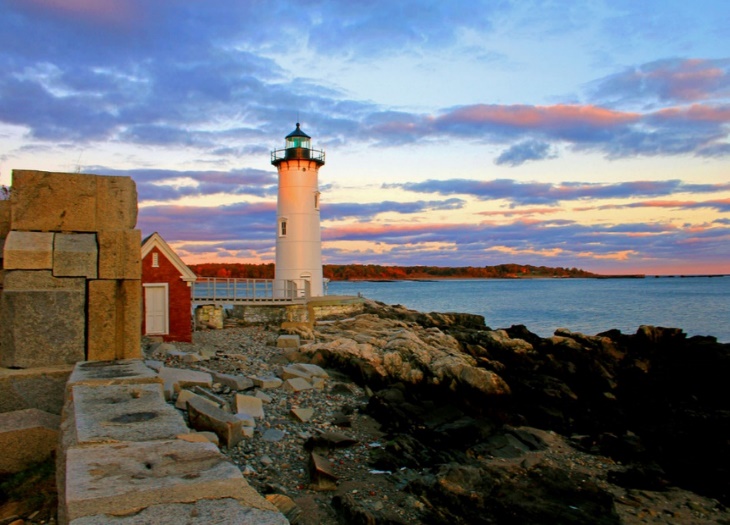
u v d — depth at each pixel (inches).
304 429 573.0
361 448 559.2
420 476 503.8
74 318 338.6
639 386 986.7
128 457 169.5
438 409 714.2
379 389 791.1
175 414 221.0
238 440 502.6
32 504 230.2
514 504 459.5
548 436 703.1
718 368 987.3
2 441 262.7
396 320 1428.4
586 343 1131.9
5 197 490.3
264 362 840.9
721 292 5334.6
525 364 1084.5
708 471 593.0
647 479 566.6
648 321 2476.6
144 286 945.5
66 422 227.5
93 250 342.0
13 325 326.3
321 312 1422.2
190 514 135.0
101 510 134.9
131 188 364.2
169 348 831.1
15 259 328.8
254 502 143.5
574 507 470.9
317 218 1718.8
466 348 1134.4
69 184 349.7
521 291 6289.4
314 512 414.0
